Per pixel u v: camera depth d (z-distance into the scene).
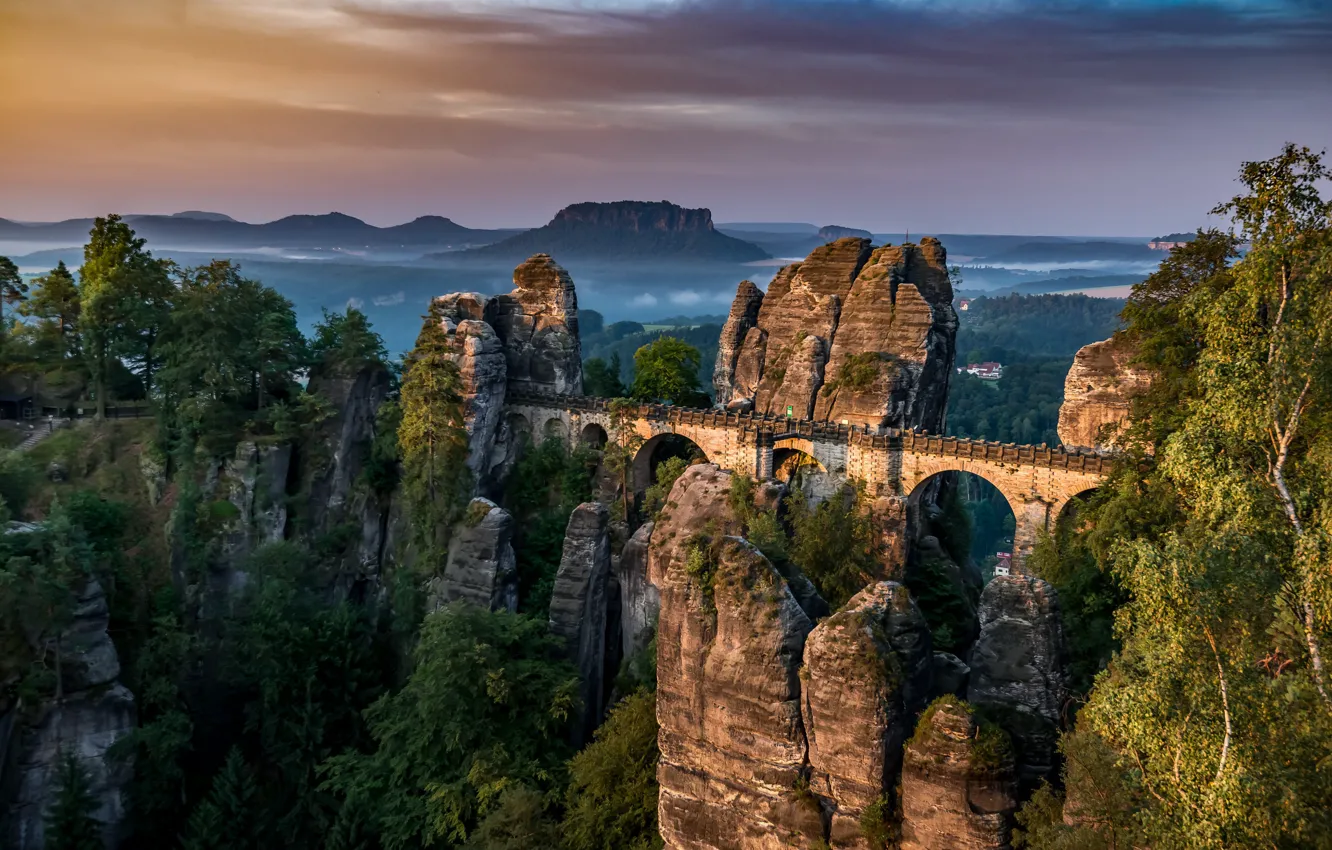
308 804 70.25
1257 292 37.41
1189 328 58.84
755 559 43.59
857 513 76.56
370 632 81.69
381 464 89.44
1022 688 40.78
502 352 94.38
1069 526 72.88
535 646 67.31
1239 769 27.73
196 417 84.44
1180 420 56.59
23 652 65.31
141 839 69.88
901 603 41.53
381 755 66.06
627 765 52.41
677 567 44.97
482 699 62.53
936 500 94.38
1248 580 30.25
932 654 43.50
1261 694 29.38
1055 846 32.69
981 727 37.91
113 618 76.50
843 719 39.59
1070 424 79.94
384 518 88.94
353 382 90.12
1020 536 75.56
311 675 74.06
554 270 98.38
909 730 39.84
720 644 43.12
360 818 64.88
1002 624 42.12
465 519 77.50
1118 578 59.47
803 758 41.31
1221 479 35.41
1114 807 33.38
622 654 75.62
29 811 65.06
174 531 81.19
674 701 44.81
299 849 69.44
